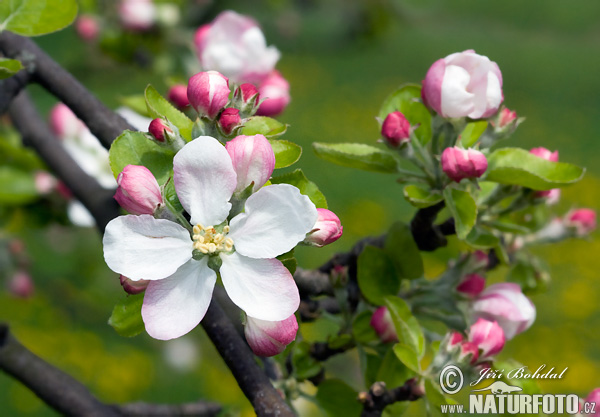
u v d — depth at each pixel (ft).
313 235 1.11
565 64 9.93
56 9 1.22
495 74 1.25
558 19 11.89
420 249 1.34
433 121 1.28
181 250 1.08
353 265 1.35
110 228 1.07
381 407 1.27
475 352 1.25
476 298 1.34
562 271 4.83
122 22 2.27
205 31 1.40
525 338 4.19
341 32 6.82
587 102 8.37
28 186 1.70
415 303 1.36
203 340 3.86
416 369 1.25
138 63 2.32
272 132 1.19
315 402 1.35
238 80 1.39
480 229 1.33
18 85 1.29
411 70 8.64
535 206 1.44
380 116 1.33
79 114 1.29
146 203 1.09
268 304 1.07
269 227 1.08
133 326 1.14
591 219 1.51
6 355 1.39
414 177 1.30
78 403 1.41
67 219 1.77
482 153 1.25
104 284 3.15
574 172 1.27
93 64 2.61
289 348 1.34
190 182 1.08
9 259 2.36
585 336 4.27
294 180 1.16
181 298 1.08
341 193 5.71
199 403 1.53
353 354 2.45
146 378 3.80
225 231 1.08
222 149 1.08
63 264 3.41
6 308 3.98
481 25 11.87
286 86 1.40
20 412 3.71
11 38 1.30
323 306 1.40
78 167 1.47
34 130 1.50
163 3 2.31
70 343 3.89
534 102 8.27
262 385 1.17
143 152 1.15
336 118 7.26
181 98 1.36
